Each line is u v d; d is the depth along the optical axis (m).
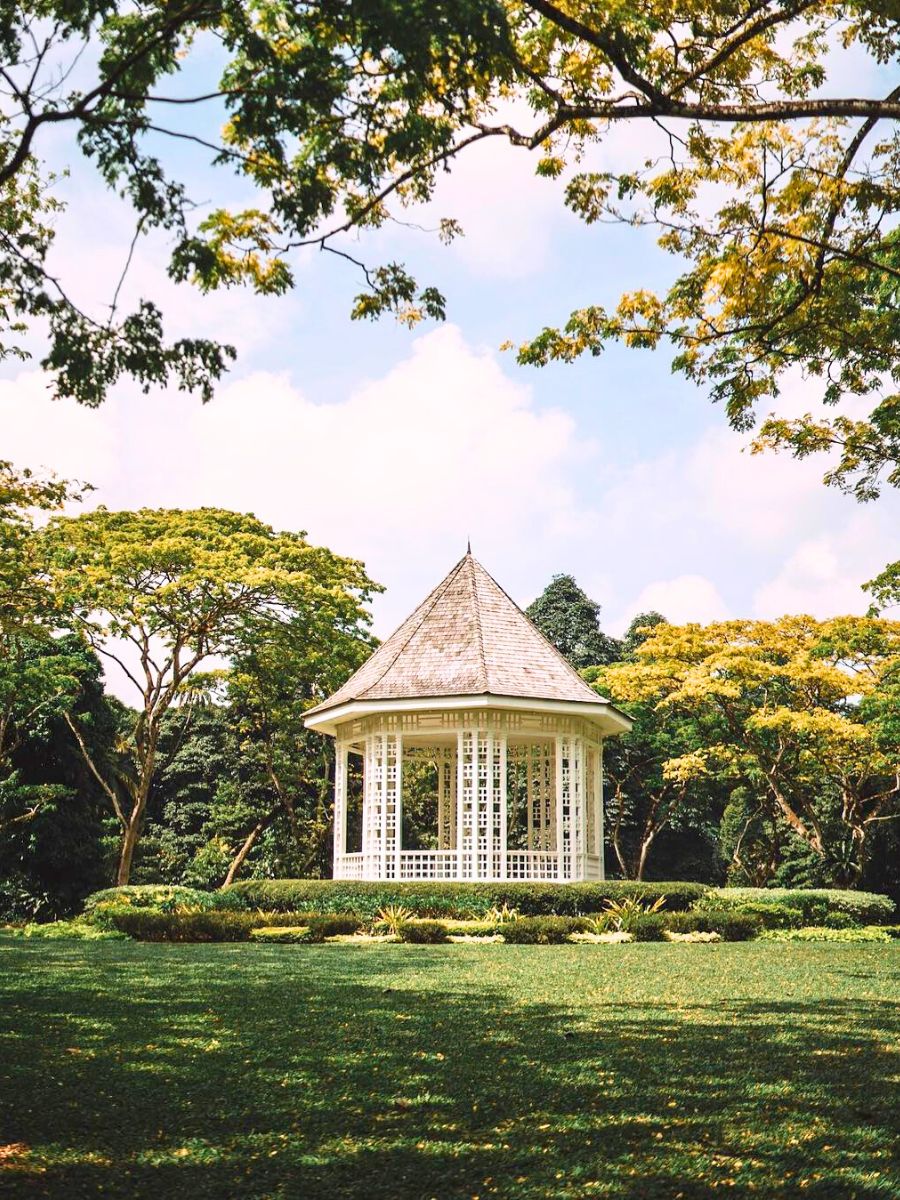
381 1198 4.64
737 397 12.82
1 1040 8.47
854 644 31.08
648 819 42.34
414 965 14.87
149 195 7.17
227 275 9.24
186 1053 7.97
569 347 12.62
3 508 24.83
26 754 32.19
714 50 10.11
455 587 26.44
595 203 11.55
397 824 23.80
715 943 19.91
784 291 11.76
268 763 38.66
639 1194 4.73
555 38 9.91
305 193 7.26
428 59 6.45
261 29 7.00
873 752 30.45
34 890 31.05
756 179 11.16
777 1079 7.14
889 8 8.70
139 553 30.08
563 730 24.52
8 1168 4.97
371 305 9.44
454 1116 6.08
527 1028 9.24
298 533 35.41
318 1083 6.92
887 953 18.06
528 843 27.55
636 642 49.56
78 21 6.72
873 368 12.52
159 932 19.91
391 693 23.88
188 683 34.47
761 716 30.27
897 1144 5.59
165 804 43.88
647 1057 7.89
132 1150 5.34
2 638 28.73
